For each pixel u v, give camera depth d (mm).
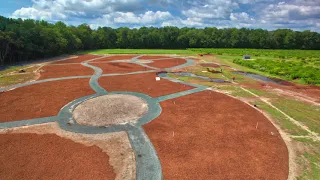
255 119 21656
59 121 20828
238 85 34000
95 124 20297
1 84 32969
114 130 19188
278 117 22172
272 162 14914
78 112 22969
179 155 15625
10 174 13320
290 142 17500
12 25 58656
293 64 51781
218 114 22766
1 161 14562
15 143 16812
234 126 20109
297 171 14008
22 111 23000
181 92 30062
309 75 38281
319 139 18016
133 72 43156
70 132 18750
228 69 47375
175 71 44562
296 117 22203
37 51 58344
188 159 15164
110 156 15406
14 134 18234
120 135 18328
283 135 18578
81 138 17781
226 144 17078
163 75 40875
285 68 45625
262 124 20562
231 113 23062
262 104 25734
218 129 19516
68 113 22719
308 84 35406
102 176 13336
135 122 20797
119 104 25312
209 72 43781
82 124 20266
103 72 42906
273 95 29172
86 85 33281
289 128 19859
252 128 19750
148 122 20797
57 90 30516
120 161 14867
